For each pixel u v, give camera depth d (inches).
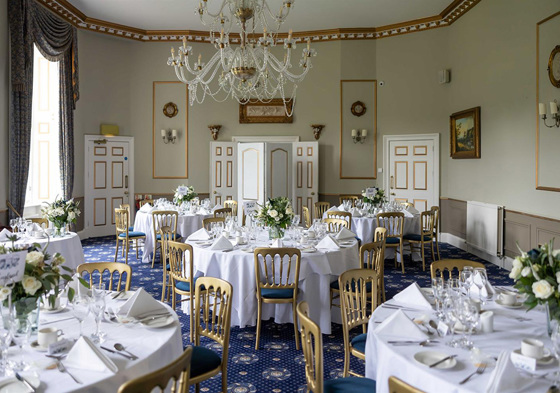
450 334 90.9
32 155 340.8
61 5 330.0
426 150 386.3
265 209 189.6
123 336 89.8
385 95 403.5
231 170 420.5
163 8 349.7
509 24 274.4
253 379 138.9
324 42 413.1
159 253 327.9
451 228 370.6
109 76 398.3
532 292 79.7
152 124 415.8
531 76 251.4
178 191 330.3
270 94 420.5
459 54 349.4
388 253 294.4
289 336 173.8
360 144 411.2
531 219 250.4
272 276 163.0
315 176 410.3
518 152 265.7
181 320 191.5
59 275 88.3
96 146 392.8
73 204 222.7
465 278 110.3
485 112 307.7
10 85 276.2
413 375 75.7
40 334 84.0
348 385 94.6
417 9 354.0
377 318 100.2
